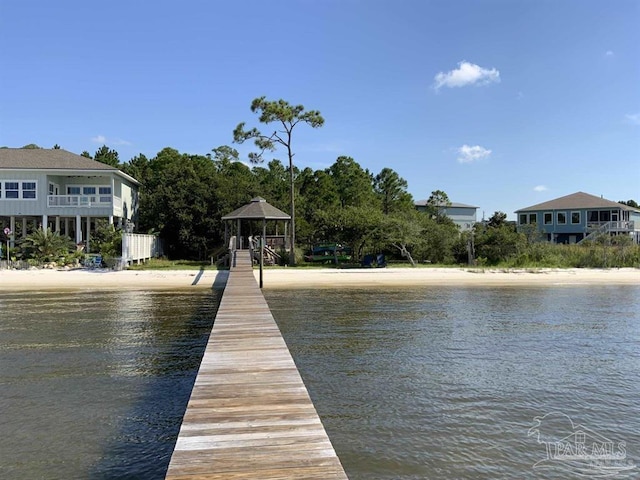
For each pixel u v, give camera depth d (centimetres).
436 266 3269
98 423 720
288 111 3431
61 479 562
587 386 899
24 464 596
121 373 963
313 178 5488
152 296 2055
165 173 4081
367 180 5762
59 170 3200
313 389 870
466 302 1945
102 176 3462
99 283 2425
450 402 809
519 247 3444
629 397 843
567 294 2228
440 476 571
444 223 4328
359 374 959
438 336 1309
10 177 3194
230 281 2023
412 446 646
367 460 606
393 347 1183
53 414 752
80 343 1215
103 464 598
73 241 3341
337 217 3269
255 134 3553
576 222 5250
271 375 718
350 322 1499
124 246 2803
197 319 1538
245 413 579
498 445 654
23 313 1638
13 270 2709
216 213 3831
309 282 2575
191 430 531
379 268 3103
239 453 480
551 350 1167
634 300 2038
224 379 699
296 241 3878
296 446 496
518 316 1627
